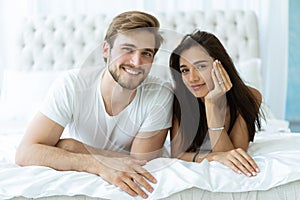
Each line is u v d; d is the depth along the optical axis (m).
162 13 3.46
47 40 3.43
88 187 1.42
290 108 3.83
